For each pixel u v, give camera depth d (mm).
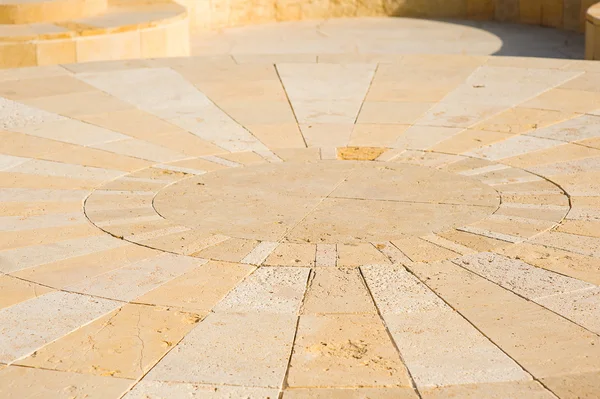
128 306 5477
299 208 7207
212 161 8523
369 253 6270
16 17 14852
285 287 5754
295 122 9742
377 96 10633
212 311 5418
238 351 4945
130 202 7395
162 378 4676
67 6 15367
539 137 9031
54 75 11438
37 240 6547
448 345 4977
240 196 7523
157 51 15406
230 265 6098
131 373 4723
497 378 4613
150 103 10375
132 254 6293
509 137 9078
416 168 8234
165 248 6395
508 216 6949
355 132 9391
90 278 5883
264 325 5238
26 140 9039
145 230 6754
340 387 4574
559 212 7004
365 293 5648
